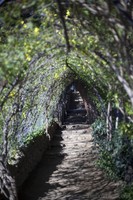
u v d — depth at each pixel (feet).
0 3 13.42
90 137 48.42
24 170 26.71
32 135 35.50
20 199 23.26
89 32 14.65
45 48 16.17
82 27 14.89
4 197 20.67
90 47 15.06
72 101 96.37
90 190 24.70
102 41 13.79
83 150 39.55
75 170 30.81
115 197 22.34
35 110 34.04
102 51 14.93
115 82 16.70
